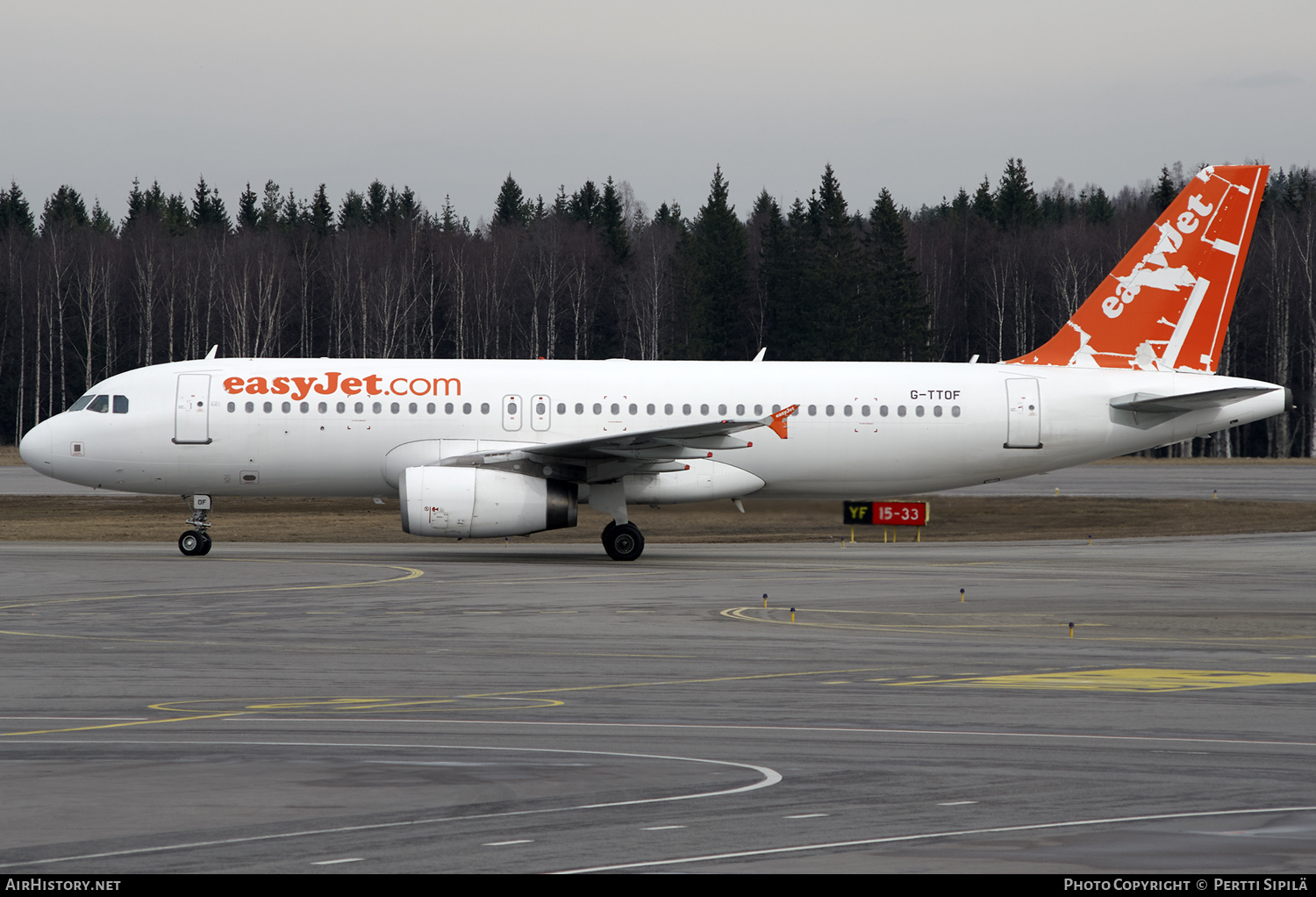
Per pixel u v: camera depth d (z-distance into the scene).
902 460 145.88
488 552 150.12
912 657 76.75
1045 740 54.72
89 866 37.59
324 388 140.12
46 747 52.75
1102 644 82.19
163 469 140.00
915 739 54.84
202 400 139.38
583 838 40.47
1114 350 149.88
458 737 54.84
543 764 50.06
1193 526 190.25
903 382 146.12
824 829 41.62
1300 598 106.75
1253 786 47.25
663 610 97.69
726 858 38.62
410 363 143.50
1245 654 78.62
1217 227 148.62
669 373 144.38
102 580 115.00
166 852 38.94
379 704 62.28
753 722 58.16
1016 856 39.00
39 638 82.44
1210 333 149.75
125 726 56.97
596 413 141.00
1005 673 71.44
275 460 140.00
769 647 80.50
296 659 75.12
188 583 113.38
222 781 47.28
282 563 132.25
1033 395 146.50
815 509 169.25
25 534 170.88
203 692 65.19
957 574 125.56
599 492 140.12
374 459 140.62
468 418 140.12
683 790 46.28
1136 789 46.66
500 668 72.56
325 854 38.78
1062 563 137.62
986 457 147.00
